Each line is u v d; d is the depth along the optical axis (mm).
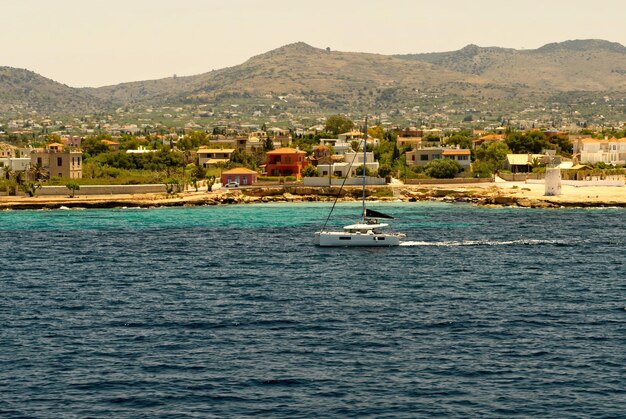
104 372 90375
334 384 86562
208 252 184250
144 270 158750
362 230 196875
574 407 80250
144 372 90312
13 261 171500
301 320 113312
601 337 103375
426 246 193500
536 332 106312
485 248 190000
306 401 81938
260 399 82562
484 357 95312
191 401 82000
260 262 168875
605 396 82938
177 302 126062
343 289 137250
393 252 183750
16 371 90688
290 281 145375
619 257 174750
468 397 83000
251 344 100875
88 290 137000
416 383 86875
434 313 117688
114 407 80688
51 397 83188
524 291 134875
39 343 101562
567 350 97812
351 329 108250
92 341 102438
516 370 90688
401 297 129750
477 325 109938
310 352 97375
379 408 80250
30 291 136375
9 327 109688
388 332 106500
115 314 117375
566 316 115188
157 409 80125
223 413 79062
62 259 174250
